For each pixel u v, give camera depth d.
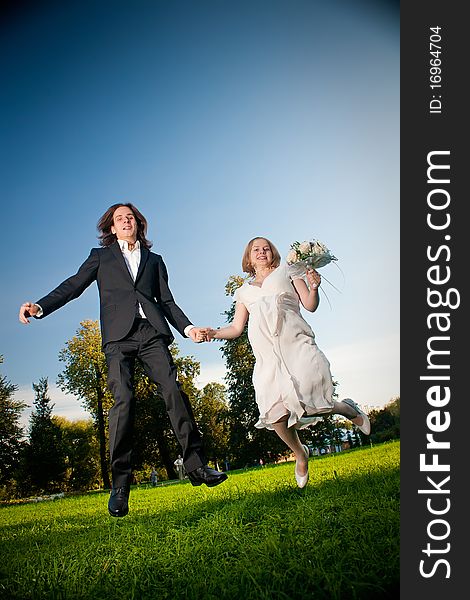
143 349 4.26
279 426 4.74
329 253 4.83
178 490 9.87
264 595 2.78
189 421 4.16
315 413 4.59
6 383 28.98
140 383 26.31
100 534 5.05
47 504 12.18
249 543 3.60
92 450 28.89
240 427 27.38
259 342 4.67
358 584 2.76
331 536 3.52
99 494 15.08
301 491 5.27
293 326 4.66
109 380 4.18
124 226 4.55
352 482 5.51
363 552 3.16
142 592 3.20
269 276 4.84
